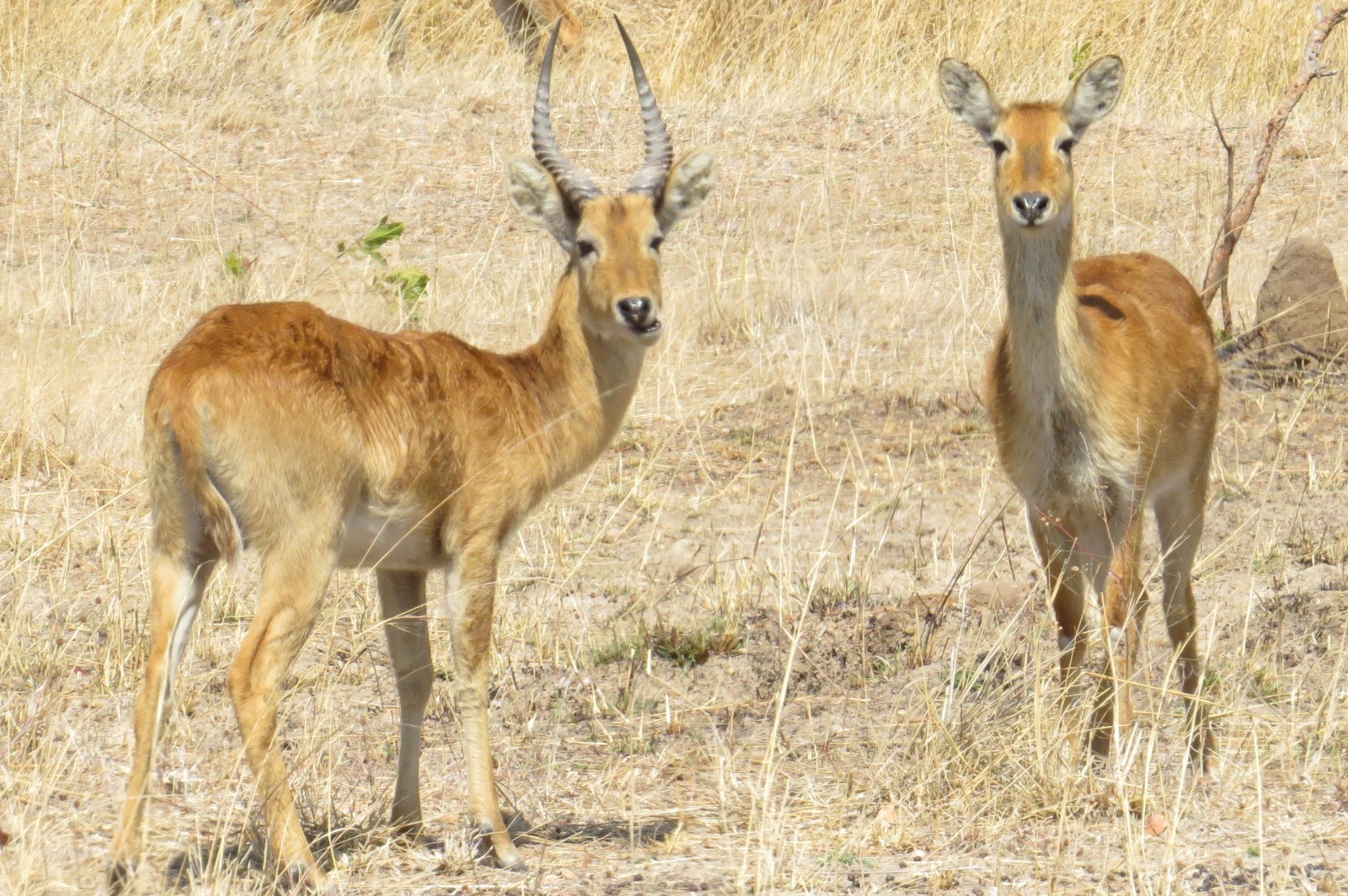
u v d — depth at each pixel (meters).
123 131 27.02
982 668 11.84
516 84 30.61
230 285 21.22
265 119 28.09
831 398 19.05
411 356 9.61
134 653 12.37
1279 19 31.25
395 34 31.69
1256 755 10.19
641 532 15.84
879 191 26.27
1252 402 17.81
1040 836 9.98
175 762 10.92
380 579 10.05
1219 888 9.03
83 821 9.70
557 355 10.49
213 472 8.76
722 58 31.78
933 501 16.23
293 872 8.83
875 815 10.33
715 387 19.89
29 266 22.53
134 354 19.56
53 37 29.41
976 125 12.19
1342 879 9.15
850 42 31.48
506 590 14.41
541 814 10.55
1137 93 30.06
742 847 9.90
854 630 13.40
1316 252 18.34
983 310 21.53
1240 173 26.30
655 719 12.27
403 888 9.20
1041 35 31.03
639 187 10.98
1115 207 24.12
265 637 8.86
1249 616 12.30
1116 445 11.37
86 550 14.46
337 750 11.20
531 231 24.77
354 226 24.55
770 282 22.59
